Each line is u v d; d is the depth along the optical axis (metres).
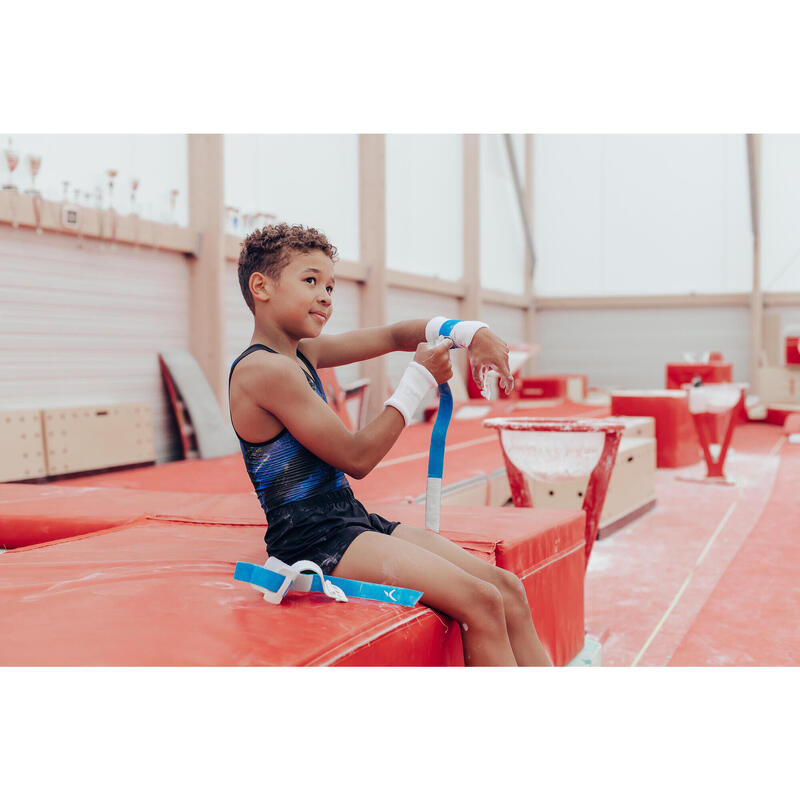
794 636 2.52
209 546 2.00
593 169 12.16
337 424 1.46
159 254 5.46
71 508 2.62
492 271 11.31
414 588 1.44
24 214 4.40
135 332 5.29
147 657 1.19
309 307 1.53
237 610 1.42
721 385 5.71
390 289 8.47
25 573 1.73
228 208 6.06
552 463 2.44
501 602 1.46
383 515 2.28
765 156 11.39
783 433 9.15
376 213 7.84
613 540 4.05
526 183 12.26
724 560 3.58
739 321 11.84
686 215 11.84
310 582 1.50
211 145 5.63
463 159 10.19
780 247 11.48
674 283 12.02
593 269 12.37
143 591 1.55
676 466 6.60
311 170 7.12
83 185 4.87
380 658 1.31
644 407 6.68
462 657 1.56
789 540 3.96
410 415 1.52
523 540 1.85
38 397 4.61
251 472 1.54
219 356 5.68
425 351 1.55
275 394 1.44
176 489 3.89
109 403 5.01
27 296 4.54
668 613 2.80
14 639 1.28
